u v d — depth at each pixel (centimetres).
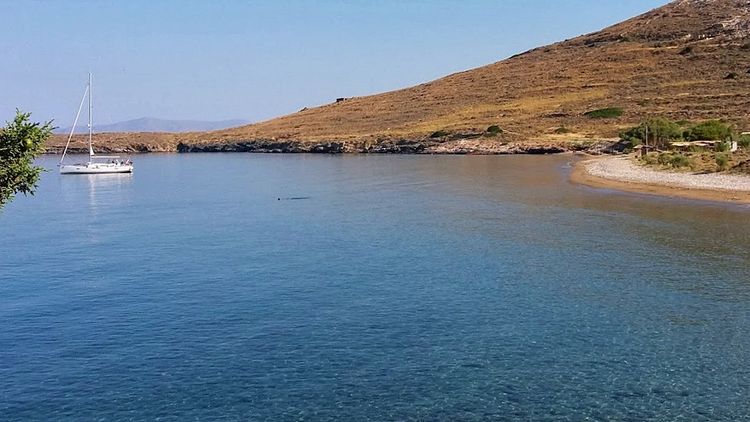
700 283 2858
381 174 9325
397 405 1809
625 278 2975
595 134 13150
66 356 2222
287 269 3375
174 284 3128
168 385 1973
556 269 3186
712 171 6469
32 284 3184
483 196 6144
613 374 1972
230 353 2209
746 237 3741
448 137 14738
